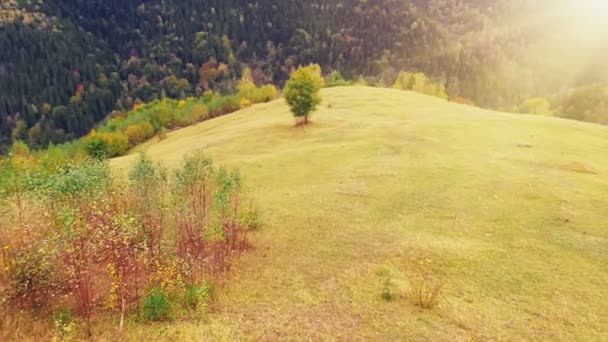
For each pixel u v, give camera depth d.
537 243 19.55
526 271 17.22
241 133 56.28
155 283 14.98
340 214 24.12
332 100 74.06
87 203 14.66
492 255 18.53
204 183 22.06
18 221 15.20
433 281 16.58
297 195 28.11
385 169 32.38
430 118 52.81
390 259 18.23
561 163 31.70
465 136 41.09
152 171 19.34
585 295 15.50
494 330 13.53
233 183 21.45
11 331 12.28
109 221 15.06
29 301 13.69
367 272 17.25
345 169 33.59
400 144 40.06
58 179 14.08
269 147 46.59
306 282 16.66
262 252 19.64
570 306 14.84
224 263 17.83
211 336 12.84
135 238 16.55
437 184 28.11
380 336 13.12
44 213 14.71
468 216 22.83
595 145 37.91
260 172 35.25
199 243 18.67
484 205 24.22
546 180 27.78
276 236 21.50
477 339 13.06
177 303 14.41
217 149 48.16
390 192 27.28
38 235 14.46
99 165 17.47
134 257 15.43
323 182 30.80
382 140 42.28
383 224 22.30
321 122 56.09
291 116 64.19
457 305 14.94
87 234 14.14
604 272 17.03
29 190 15.06
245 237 20.70
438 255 18.45
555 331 13.49
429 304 14.80
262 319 13.97
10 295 13.41
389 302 15.11
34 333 12.38
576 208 23.28
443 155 35.16
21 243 14.34
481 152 35.44
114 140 75.56
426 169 31.52
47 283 13.97
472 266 17.66
